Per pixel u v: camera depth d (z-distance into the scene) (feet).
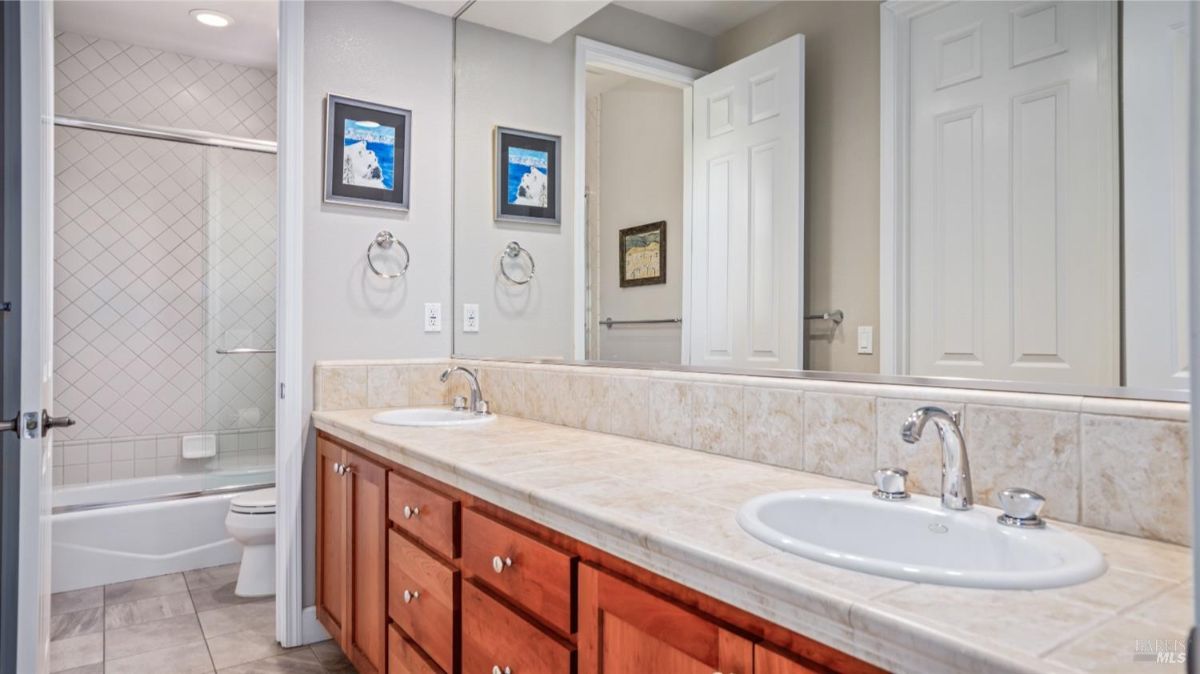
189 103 12.39
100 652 7.70
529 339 7.40
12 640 6.34
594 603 3.34
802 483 3.98
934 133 3.74
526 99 7.41
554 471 4.32
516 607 4.03
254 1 10.35
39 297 5.63
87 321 11.69
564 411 6.60
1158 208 2.87
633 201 5.98
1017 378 3.38
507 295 7.74
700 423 5.09
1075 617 2.05
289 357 7.77
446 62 8.80
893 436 3.84
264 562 9.59
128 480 11.74
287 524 7.83
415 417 7.57
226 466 12.65
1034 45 3.29
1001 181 3.43
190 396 12.53
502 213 7.85
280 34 7.66
